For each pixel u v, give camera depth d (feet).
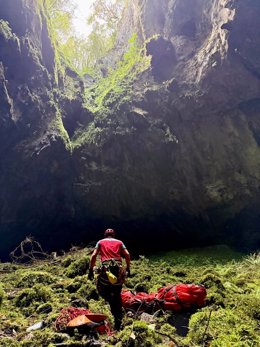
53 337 11.93
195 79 29.94
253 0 25.71
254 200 30.42
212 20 30.19
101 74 43.01
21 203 31.14
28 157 30.04
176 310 14.75
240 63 27.09
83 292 17.35
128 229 34.14
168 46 33.58
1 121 28.66
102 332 12.59
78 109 35.58
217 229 32.24
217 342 11.27
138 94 32.71
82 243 33.94
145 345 11.35
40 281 19.48
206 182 30.45
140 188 31.99
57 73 35.63
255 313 14.05
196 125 29.99
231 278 20.40
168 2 36.27
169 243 34.24
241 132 28.94
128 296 15.60
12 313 15.20
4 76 29.58
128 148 31.68
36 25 34.14
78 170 32.53
